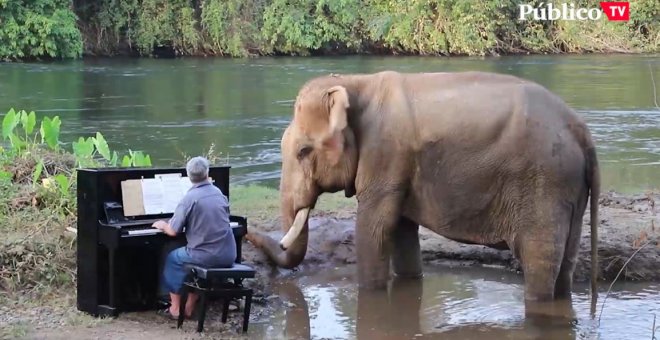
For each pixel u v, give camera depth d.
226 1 47.44
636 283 9.50
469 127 8.14
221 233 7.48
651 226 10.49
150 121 23.67
